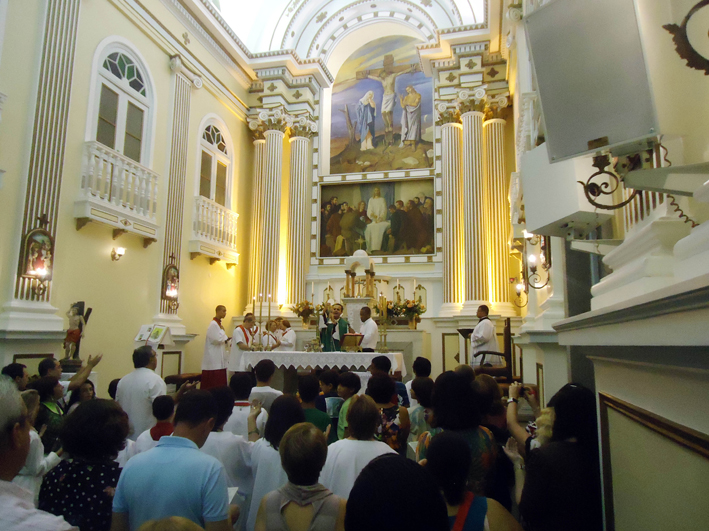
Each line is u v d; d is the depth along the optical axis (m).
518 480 3.27
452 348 13.09
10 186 8.05
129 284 10.48
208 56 13.52
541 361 6.27
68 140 9.16
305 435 2.22
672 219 2.33
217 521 2.24
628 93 2.30
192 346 12.52
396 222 15.43
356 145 16.41
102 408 2.44
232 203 14.48
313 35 16.30
